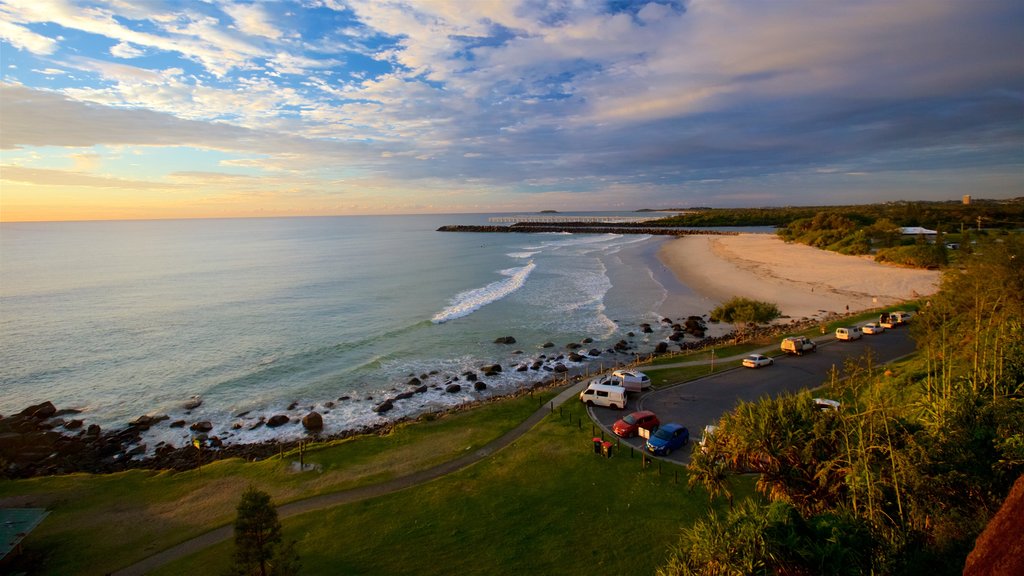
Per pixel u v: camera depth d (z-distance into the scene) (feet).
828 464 51.55
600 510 68.64
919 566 41.39
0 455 104.12
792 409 58.75
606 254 447.01
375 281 310.86
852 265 307.58
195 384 147.02
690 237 616.39
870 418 51.47
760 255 376.89
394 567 58.85
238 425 121.80
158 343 182.91
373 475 82.43
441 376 151.74
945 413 52.24
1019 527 27.30
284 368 159.22
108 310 228.84
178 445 112.78
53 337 188.24
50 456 107.45
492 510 70.03
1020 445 44.98
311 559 60.75
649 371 129.80
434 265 389.80
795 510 45.44
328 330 200.34
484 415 106.93
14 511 70.38
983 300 77.82
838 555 40.65
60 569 62.18
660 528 63.52
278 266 379.35
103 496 80.48
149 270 349.00
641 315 217.77
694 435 91.15
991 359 63.98
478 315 221.66
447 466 84.53
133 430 119.03
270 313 226.17
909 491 47.21
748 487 70.74
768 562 40.93
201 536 68.39
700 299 243.60
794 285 257.34
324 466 86.84
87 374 154.20
